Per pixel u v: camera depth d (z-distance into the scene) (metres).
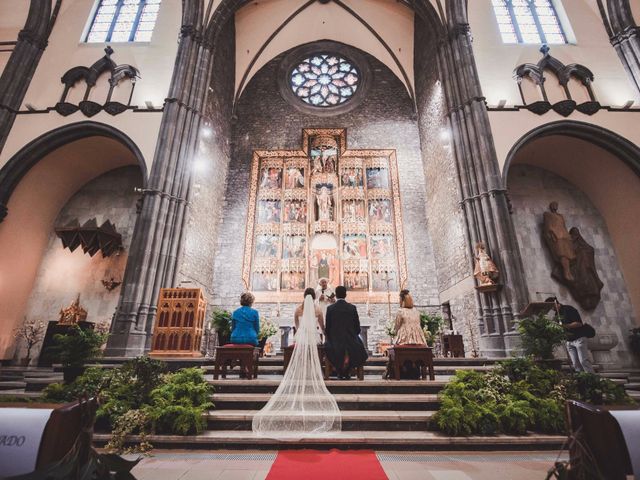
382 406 5.44
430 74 15.12
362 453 4.32
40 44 12.58
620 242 11.75
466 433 4.78
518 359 6.26
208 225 13.97
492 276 9.38
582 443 2.16
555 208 12.11
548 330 6.59
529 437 4.66
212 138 14.34
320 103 18.25
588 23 12.95
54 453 2.04
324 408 4.93
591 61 12.24
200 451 4.41
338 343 6.14
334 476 3.51
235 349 6.29
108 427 4.90
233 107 17.58
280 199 15.84
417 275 14.49
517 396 5.42
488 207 10.20
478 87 11.55
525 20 13.45
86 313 11.41
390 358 6.73
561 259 11.44
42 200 12.14
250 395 5.53
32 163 11.30
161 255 10.14
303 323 5.64
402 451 4.45
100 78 12.48
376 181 16.23
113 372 5.74
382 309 13.93
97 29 13.67
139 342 9.03
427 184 15.55
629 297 11.30
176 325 8.09
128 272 9.66
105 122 11.46
